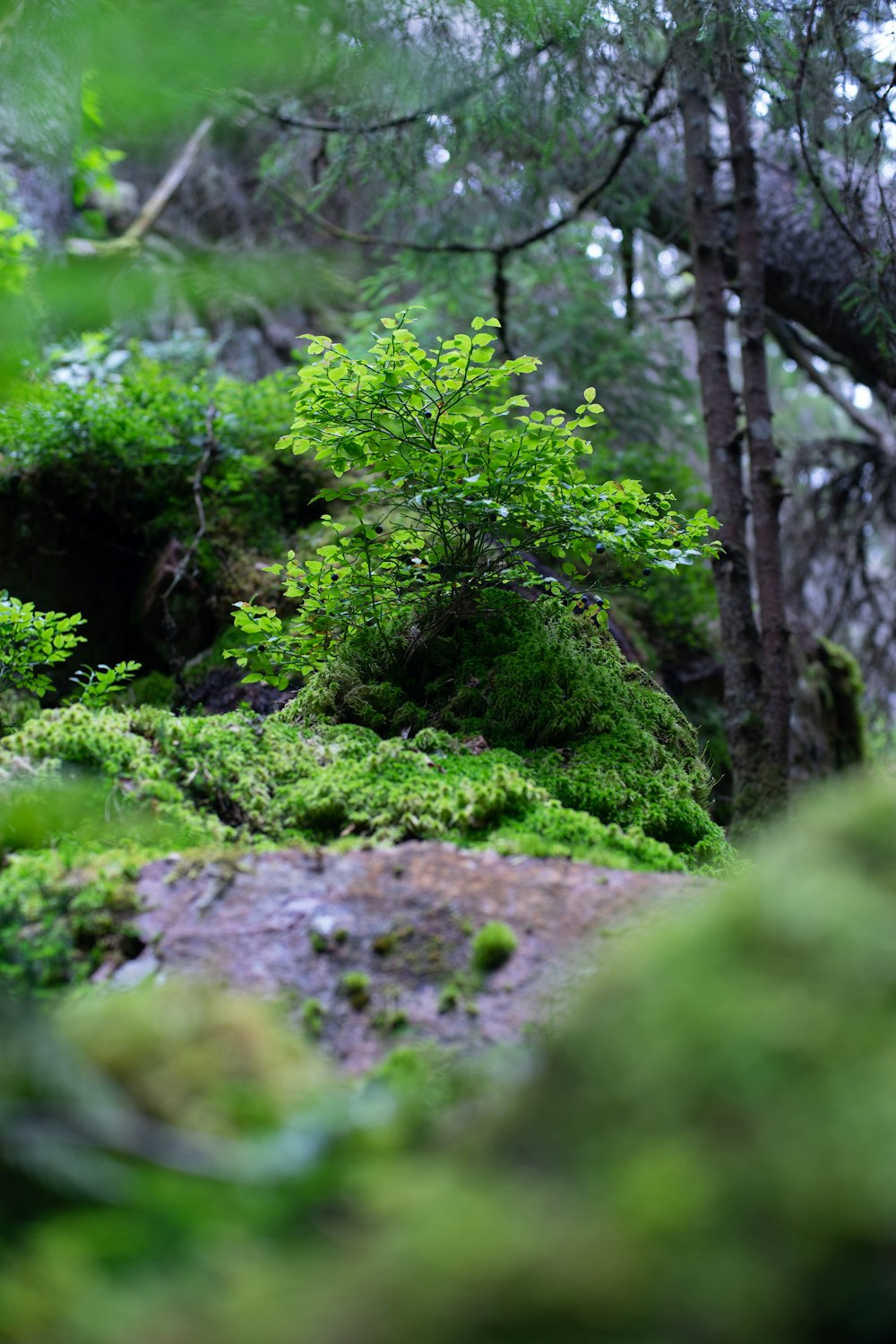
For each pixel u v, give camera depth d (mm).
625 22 4262
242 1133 1133
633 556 2967
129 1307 880
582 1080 953
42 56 1575
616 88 4820
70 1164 1017
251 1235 963
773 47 4391
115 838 2189
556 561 4848
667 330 8648
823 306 5996
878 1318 719
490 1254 784
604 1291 744
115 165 10531
